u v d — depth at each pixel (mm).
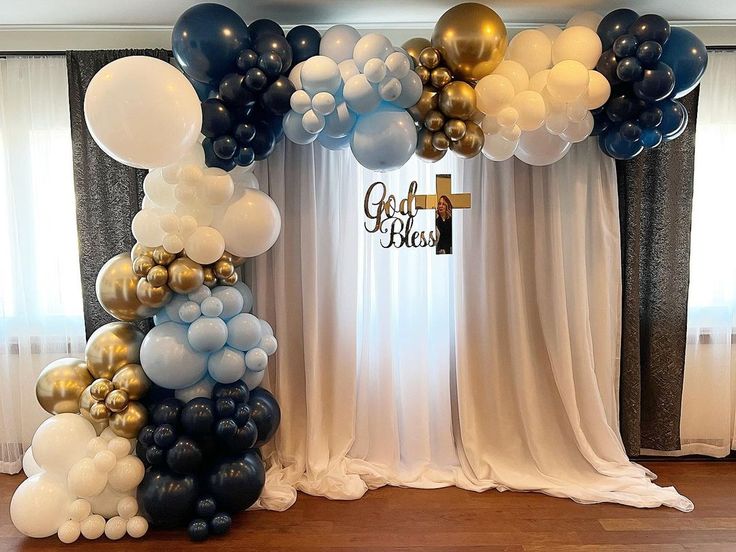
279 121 2562
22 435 3148
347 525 2598
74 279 3127
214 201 2447
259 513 2711
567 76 2436
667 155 3049
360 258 3094
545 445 3049
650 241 3119
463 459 3080
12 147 3074
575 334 3012
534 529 2547
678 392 3125
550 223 2992
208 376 2623
